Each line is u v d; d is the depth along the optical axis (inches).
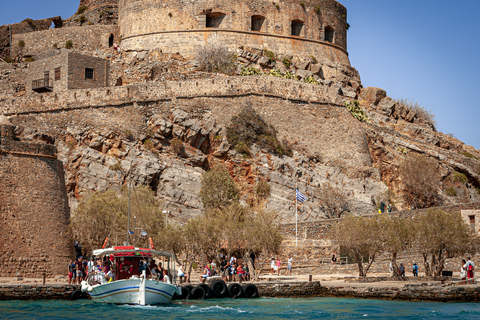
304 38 3292.3
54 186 1946.4
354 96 3088.1
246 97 2797.7
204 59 3036.4
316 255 2181.3
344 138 2849.4
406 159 2864.2
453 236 1839.3
